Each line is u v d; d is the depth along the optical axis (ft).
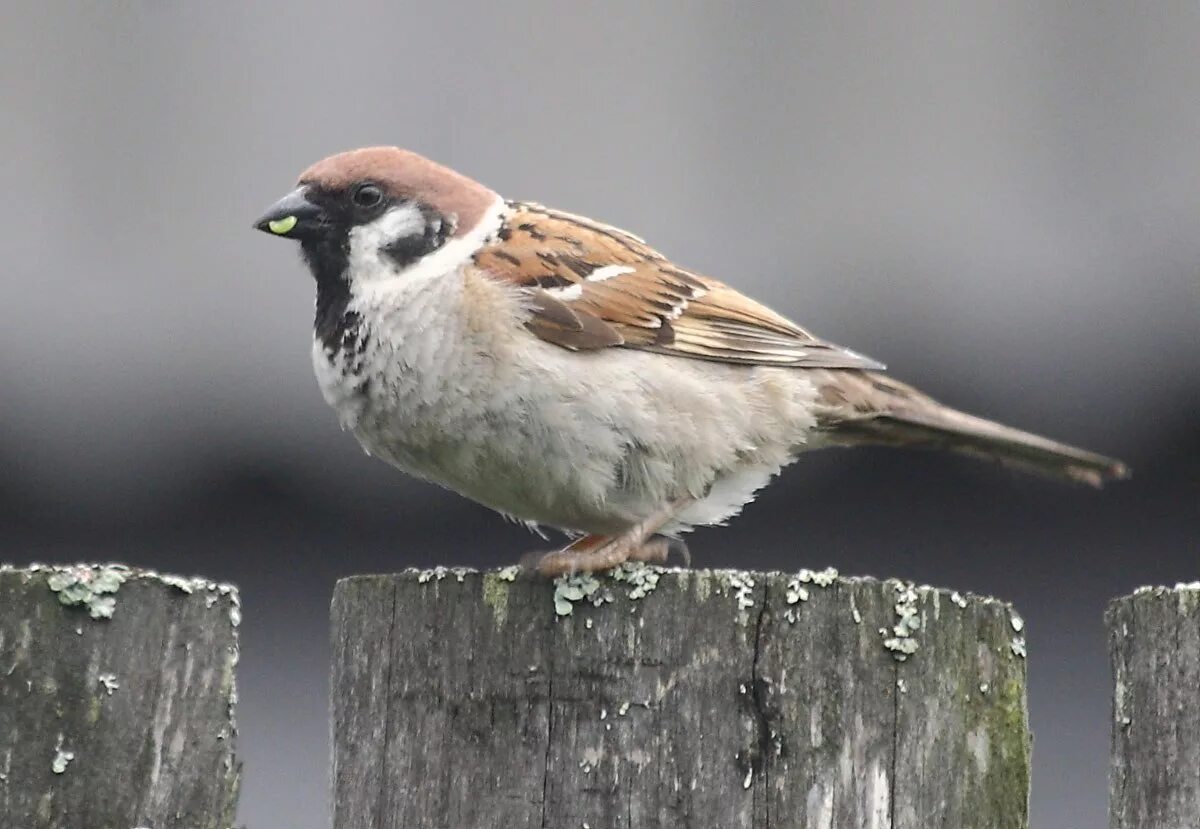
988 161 37.68
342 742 20.17
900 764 18.84
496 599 19.74
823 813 18.67
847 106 38.86
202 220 37.40
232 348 35.94
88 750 17.35
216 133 38.52
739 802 18.72
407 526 36.42
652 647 19.16
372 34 40.01
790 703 18.86
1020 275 35.91
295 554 36.09
